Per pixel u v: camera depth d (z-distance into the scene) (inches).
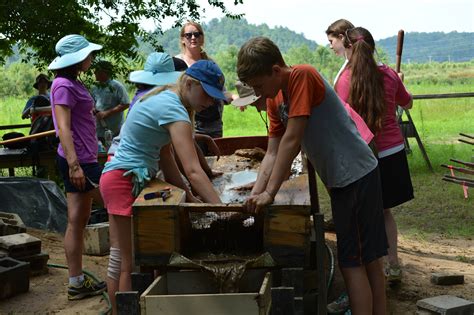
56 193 327.9
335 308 185.6
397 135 203.8
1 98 1524.4
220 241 152.5
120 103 378.6
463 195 420.2
